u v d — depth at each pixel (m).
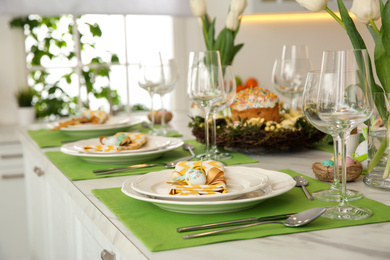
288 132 1.25
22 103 3.21
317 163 1.03
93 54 3.54
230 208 0.79
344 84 0.75
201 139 1.44
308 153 1.32
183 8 3.59
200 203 0.75
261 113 1.38
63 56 3.47
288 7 2.26
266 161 1.24
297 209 0.82
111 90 3.60
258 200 0.78
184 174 0.91
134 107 3.66
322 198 0.87
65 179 1.14
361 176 1.05
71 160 1.32
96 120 1.78
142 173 1.14
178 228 0.73
